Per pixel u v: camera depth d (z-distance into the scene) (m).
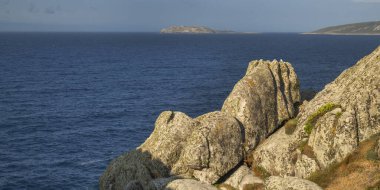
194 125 39.59
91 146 64.25
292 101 44.38
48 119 79.56
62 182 50.88
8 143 64.56
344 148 31.70
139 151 40.16
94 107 91.12
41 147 63.19
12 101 95.50
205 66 174.75
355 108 33.19
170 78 136.75
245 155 38.12
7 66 169.00
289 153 35.09
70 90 112.50
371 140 31.78
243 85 40.97
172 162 38.12
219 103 93.69
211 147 36.38
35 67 169.00
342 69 149.38
